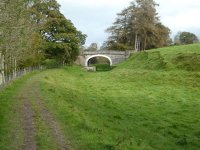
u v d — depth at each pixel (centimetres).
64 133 2408
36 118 2869
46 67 11238
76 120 2830
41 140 2202
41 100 3866
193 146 2689
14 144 2134
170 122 3588
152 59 9750
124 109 4253
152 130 3153
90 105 4147
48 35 11481
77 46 11719
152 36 16150
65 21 11738
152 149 2323
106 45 17000
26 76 7519
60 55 11450
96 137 2322
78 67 13262
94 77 8700
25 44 6406
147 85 6856
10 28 4109
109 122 3103
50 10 11725
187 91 5988
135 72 8394
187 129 3303
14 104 3534
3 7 3459
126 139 2402
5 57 5475
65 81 7431
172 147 2577
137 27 15888
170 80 7125
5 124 2616
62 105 3581
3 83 5309
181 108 4456
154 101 4994
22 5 4709
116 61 14575
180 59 8750
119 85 6912
